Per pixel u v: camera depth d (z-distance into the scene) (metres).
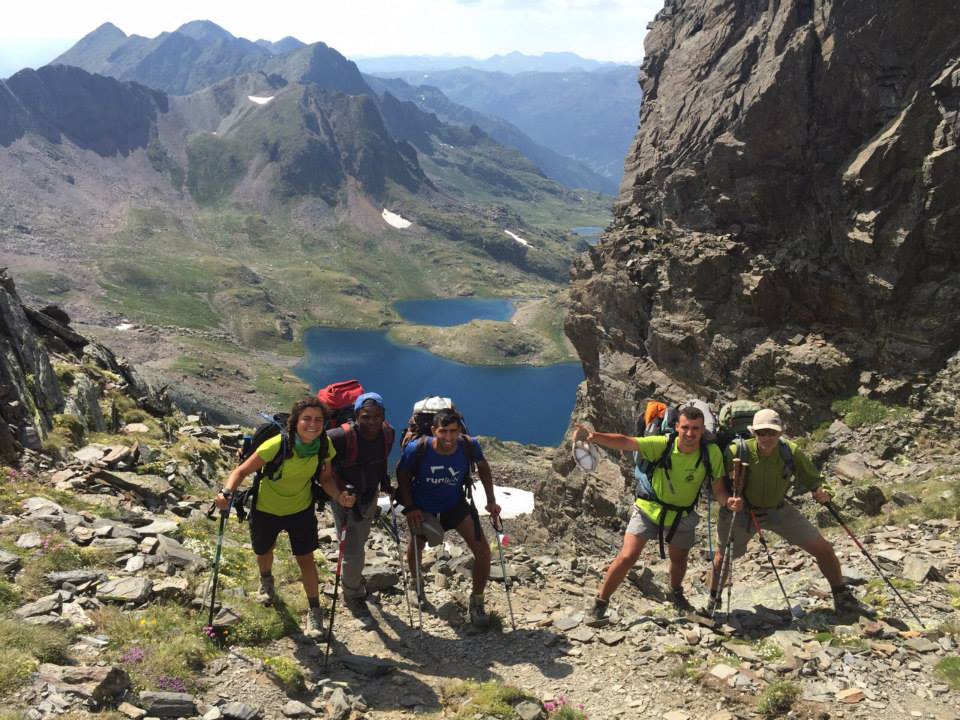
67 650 7.78
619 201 50.41
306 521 9.80
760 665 9.05
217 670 8.35
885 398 29.06
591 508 43.31
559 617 11.27
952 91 30.45
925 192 30.34
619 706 8.43
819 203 35.03
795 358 32.28
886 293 30.66
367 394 10.10
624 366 42.84
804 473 10.60
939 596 11.77
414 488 10.39
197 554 11.98
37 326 26.12
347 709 7.98
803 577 13.66
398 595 11.84
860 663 8.84
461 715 8.02
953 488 19.70
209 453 23.59
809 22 36.91
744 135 38.00
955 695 8.15
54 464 15.98
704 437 10.22
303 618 10.36
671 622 10.66
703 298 37.56
